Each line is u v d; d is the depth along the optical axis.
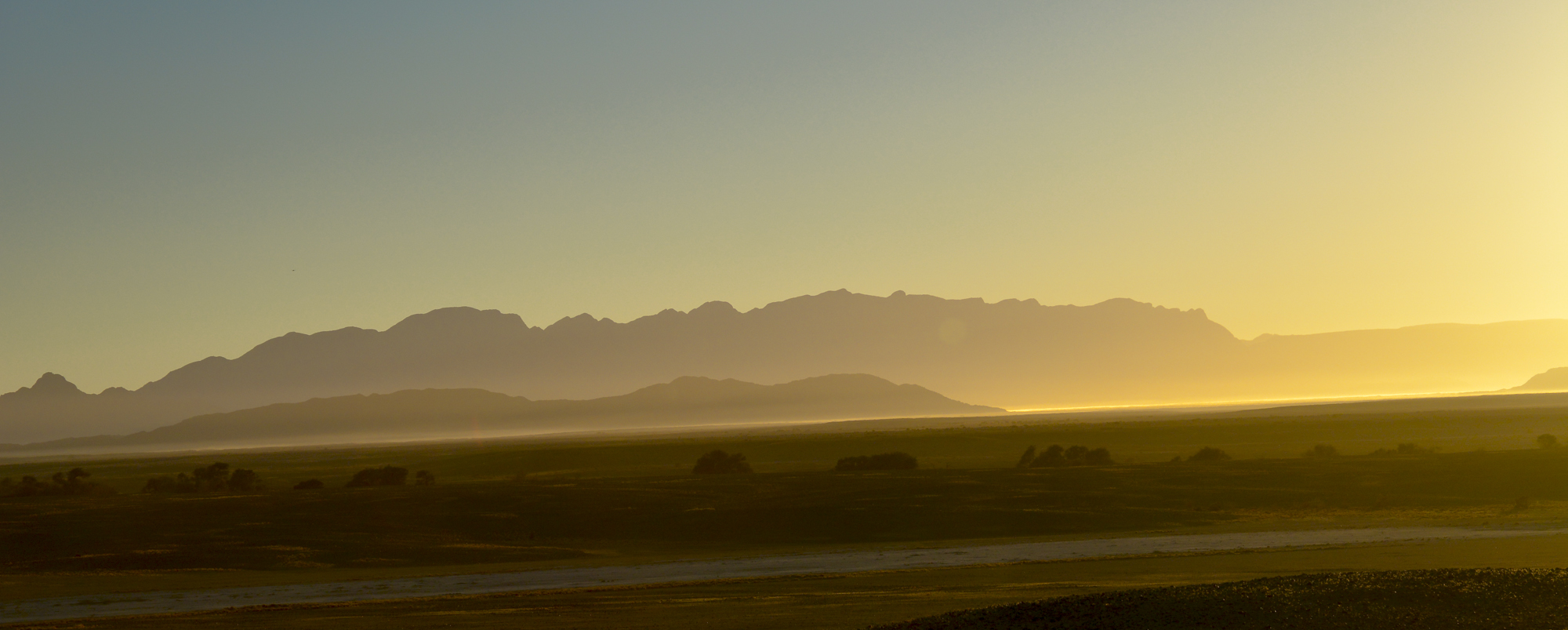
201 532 46.12
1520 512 46.81
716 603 26.03
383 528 47.59
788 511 51.00
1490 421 179.25
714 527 48.12
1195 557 33.97
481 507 53.38
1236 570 29.92
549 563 39.06
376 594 31.59
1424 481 59.25
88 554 41.56
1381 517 46.78
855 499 54.12
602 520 49.91
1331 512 49.88
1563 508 48.56
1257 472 66.31
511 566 37.94
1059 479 62.69
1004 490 57.44
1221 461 82.50
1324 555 32.94
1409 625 15.18
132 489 97.69
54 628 25.14
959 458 112.88
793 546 43.59
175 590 33.28
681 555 40.88
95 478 124.19
